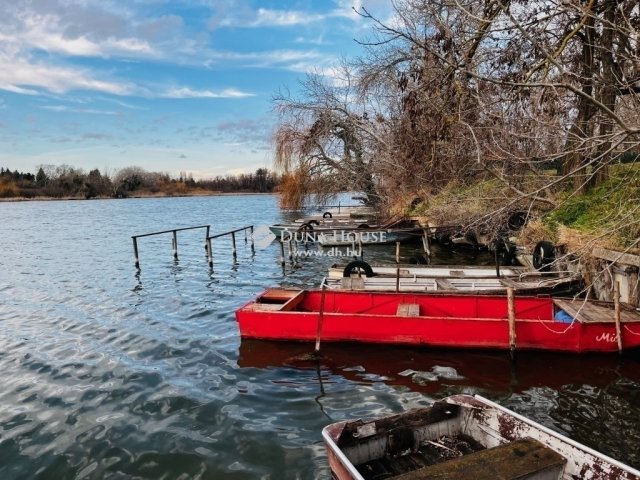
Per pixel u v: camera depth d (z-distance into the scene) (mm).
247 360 8406
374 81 22391
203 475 5090
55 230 38438
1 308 13062
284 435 5832
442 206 19594
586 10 6668
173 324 10953
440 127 11398
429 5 10016
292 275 17266
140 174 133250
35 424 6352
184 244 27469
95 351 9242
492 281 11773
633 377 7121
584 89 10336
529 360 7902
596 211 12039
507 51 9672
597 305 8617
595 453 3836
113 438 5906
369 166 29328
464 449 4789
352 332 8719
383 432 4668
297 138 30906
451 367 7762
